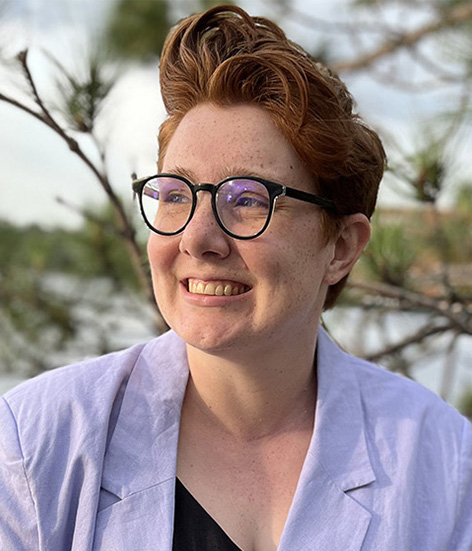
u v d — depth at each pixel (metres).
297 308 1.17
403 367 2.58
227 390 1.25
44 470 1.19
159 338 1.36
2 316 3.47
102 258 3.43
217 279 1.13
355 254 1.29
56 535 1.18
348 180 1.20
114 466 1.22
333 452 1.28
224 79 1.14
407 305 2.46
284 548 1.19
